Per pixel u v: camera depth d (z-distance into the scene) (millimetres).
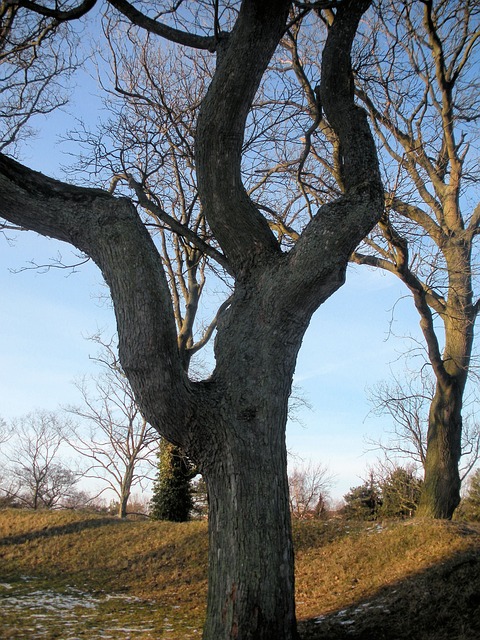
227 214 6395
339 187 12477
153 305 5426
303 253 5746
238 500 5520
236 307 6195
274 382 5871
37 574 13359
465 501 27875
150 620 9781
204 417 5621
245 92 6238
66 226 5750
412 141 14516
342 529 13797
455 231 15242
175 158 11945
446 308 15414
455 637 7098
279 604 5363
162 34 7234
